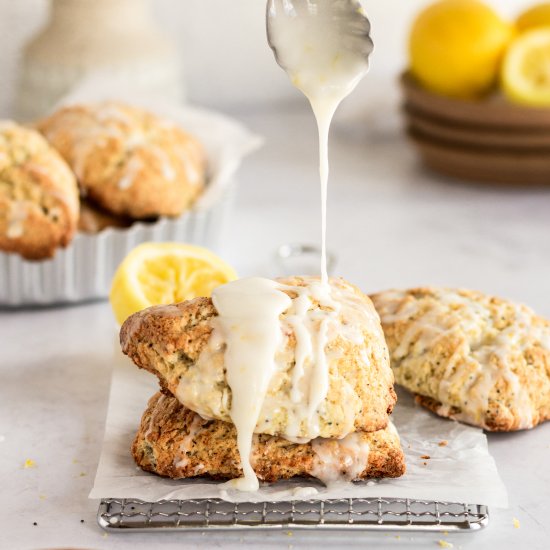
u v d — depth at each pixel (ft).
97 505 1.93
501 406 2.05
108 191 2.51
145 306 2.20
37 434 2.10
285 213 2.99
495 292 2.60
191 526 1.85
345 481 1.92
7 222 2.37
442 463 1.97
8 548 1.84
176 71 3.22
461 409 2.07
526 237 2.87
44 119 2.70
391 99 3.64
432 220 2.96
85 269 2.45
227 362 1.88
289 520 1.86
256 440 1.92
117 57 3.09
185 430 1.93
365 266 2.71
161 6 3.65
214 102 3.87
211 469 1.92
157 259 2.29
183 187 2.58
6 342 2.37
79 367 2.30
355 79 1.99
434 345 2.12
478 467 1.96
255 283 1.98
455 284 2.63
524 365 2.09
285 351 1.89
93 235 2.42
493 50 3.01
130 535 1.87
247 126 3.73
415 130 3.18
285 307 1.94
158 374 1.92
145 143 2.59
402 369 2.14
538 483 1.99
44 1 3.51
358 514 1.88
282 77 3.90
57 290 2.46
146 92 2.91
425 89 3.11
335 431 1.88
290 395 1.88
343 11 1.96
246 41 3.79
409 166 3.34
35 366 2.30
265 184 3.18
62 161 2.48
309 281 2.02
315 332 1.91
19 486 1.97
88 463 2.03
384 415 1.91
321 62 1.98
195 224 2.56
